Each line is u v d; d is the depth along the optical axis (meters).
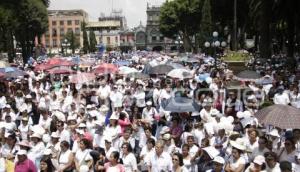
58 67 25.20
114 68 23.23
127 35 154.62
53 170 9.47
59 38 154.00
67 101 15.95
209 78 21.34
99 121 11.51
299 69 26.98
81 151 9.70
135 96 17.05
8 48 55.97
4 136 10.73
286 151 8.90
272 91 16.67
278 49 62.56
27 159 9.21
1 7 49.09
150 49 146.00
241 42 56.84
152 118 13.76
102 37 154.62
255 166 8.07
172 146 10.12
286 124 8.80
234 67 25.69
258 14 38.84
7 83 22.17
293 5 34.81
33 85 20.61
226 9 51.69
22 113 13.65
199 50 65.31
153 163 9.39
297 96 15.85
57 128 11.67
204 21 52.03
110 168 8.92
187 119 12.49
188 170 9.22
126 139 11.10
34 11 60.66
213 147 9.62
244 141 9.41
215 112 12.06
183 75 20.02
